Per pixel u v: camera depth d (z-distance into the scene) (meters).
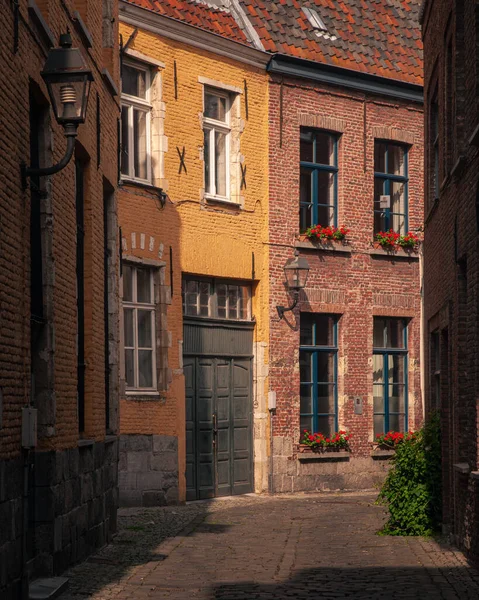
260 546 14.49
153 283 20.84
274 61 23.47
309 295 24.17
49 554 11.16
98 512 13.92
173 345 21.03
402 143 26.22
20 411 9.70
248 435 23.11
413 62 26.33
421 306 26.08
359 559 13.20
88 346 13.70
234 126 22.94
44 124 11.27
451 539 14.53
